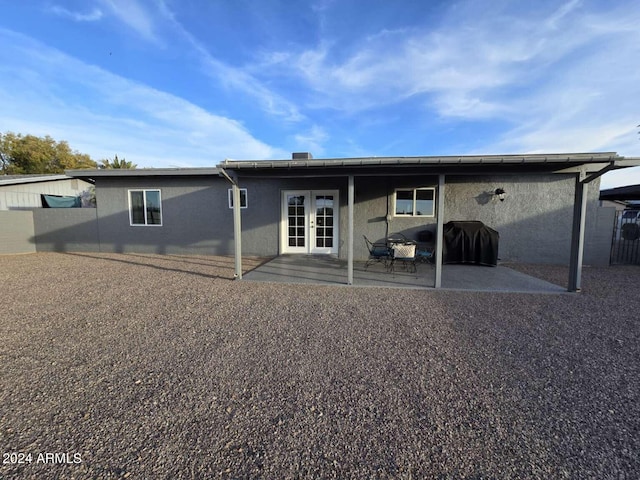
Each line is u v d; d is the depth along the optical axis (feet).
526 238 27.58
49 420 6.38
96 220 34.14
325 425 6.30
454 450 5.62
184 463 5.25
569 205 26.89
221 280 20.49
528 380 8.13
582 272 23.79
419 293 17.35
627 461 5.34
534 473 5.08
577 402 7.15
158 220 33.17
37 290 17.63
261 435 5.99
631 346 10.30
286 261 28.30
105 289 17.93
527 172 17.79
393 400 7.20
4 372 8.38
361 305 14.99
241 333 11.35
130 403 6.99
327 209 30.60
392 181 28.53
